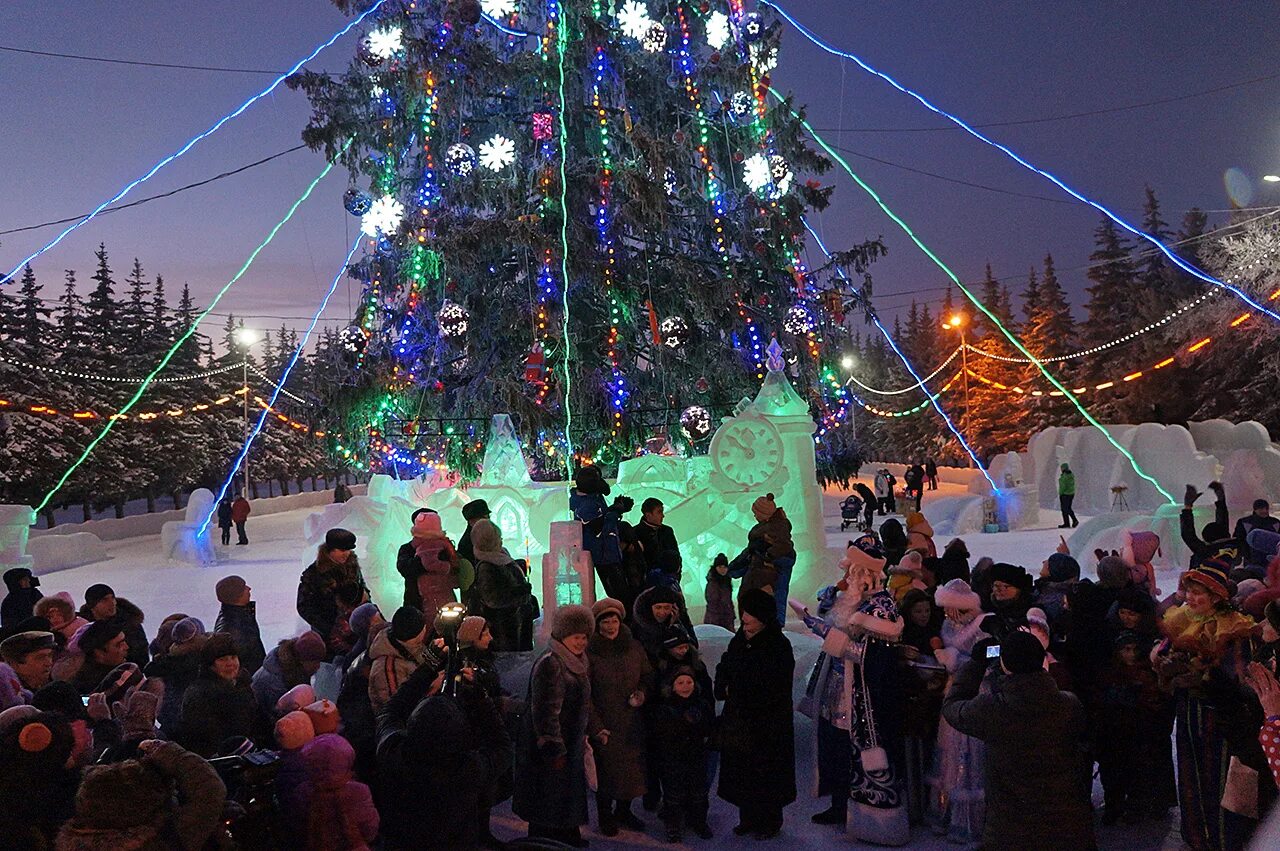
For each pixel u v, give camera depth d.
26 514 19.52
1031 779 4.98
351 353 22.02
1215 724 5.48
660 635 6.47
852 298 25.00
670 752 6.29
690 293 21.36
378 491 14.93
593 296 22.58
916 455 70.50
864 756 6.11
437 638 5.38
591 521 8.86
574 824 5.96
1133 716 6.23
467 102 22.78
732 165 23.41
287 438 68.00
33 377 42.31
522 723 6.09
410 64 21.41
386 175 23.42
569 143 22.34
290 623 14.48
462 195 21.70
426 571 7.69
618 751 6.30
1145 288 56.47
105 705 5.35
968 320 64.44
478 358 22.17
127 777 3.74
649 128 22.55
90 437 42.69
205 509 24.33
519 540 11.25
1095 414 53.47
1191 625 5.50
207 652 5.52
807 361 23.19
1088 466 30.02
